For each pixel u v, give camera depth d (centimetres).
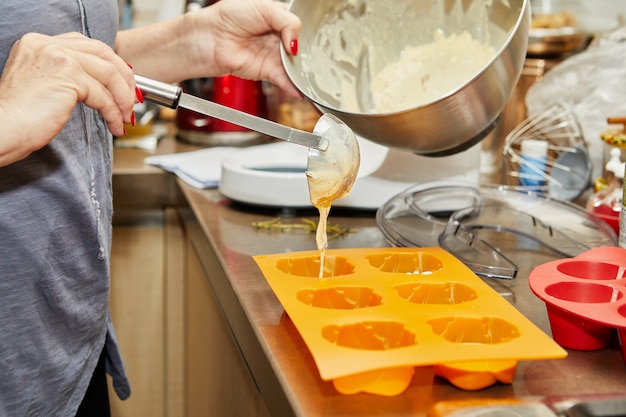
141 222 128
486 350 49
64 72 58
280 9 86
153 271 131
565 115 110
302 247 85
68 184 71
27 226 70
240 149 137
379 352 49
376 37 89
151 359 136
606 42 109
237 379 78
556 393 51
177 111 148
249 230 92
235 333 70
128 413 138
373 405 49
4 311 71
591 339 56
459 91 69
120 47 99
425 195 94
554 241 83
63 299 74
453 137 76
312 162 67
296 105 150
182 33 97
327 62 88
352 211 101
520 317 55
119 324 133
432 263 70
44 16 68
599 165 109
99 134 79
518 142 114
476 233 88
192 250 113
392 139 75
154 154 136
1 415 73
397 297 60
